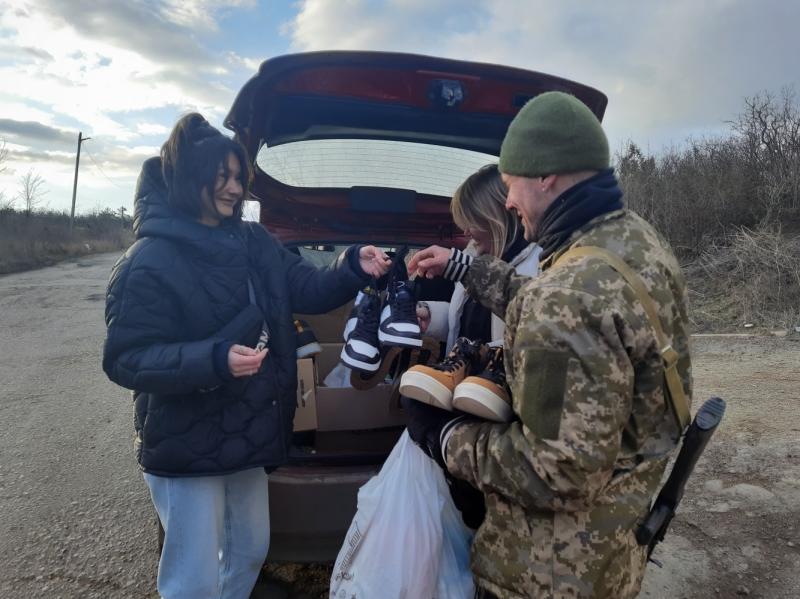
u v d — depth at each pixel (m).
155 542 2.58
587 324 1.01
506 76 2.09
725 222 8.30
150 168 1.58
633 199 8.98
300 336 2.13
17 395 4.78
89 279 14.15
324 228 3.10
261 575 2.31
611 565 1.12
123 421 4.15
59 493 3.04
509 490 1.12
